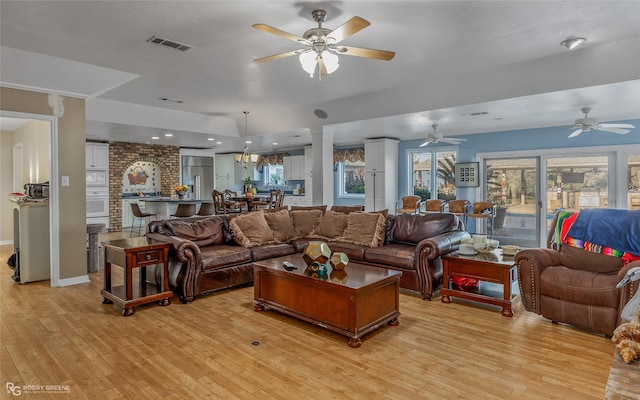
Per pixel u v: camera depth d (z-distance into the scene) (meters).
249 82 4.82
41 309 3.66
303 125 6.94
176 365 2.54
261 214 5.07
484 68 4.25
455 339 2.96
